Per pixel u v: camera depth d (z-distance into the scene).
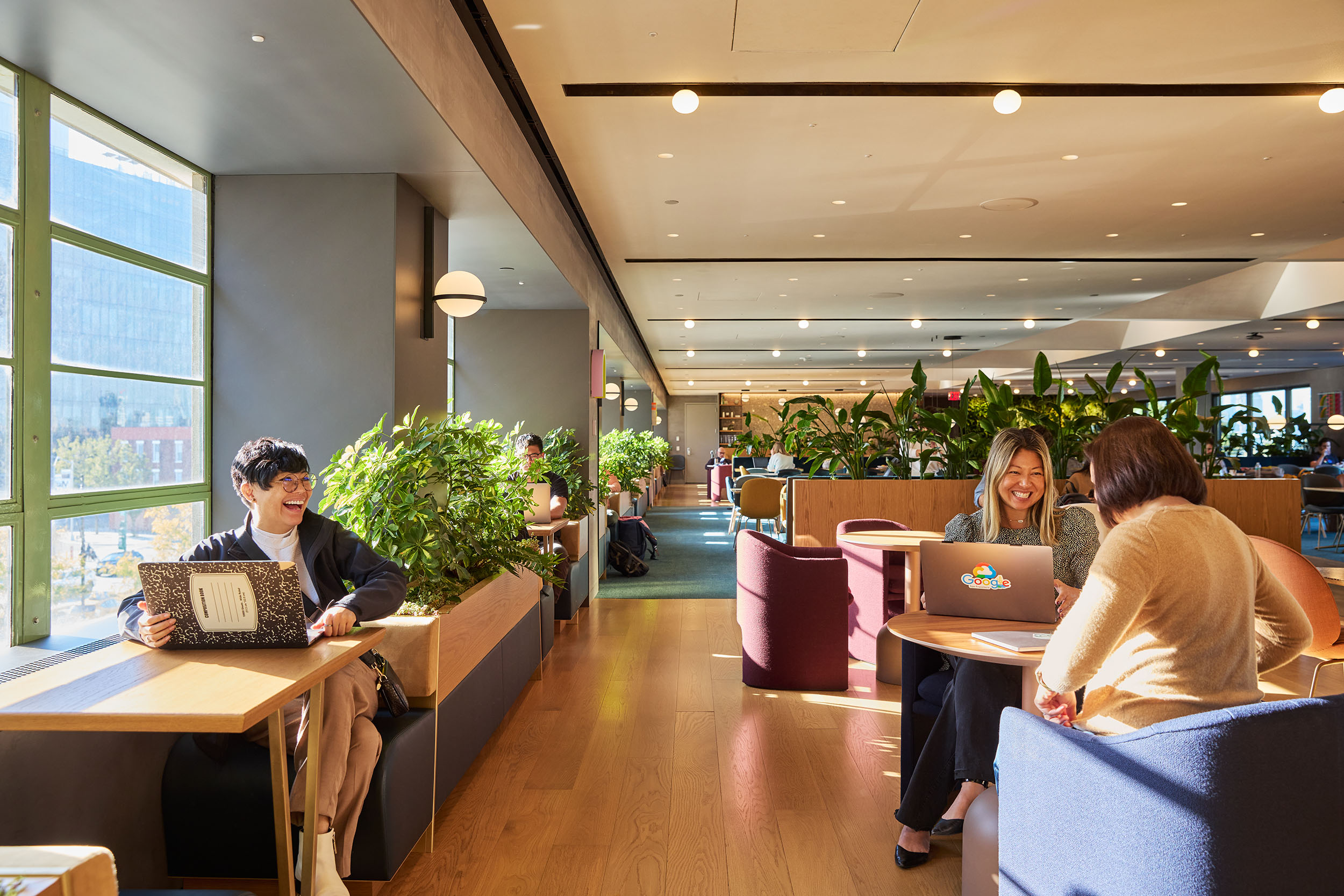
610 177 5.66
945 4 3.43
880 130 4.80
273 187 3.78
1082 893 1.44
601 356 8.11
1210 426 5.90
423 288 4.23
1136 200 6.21
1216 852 1.26
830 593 4.43
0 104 2.63
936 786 2.53
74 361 2.92
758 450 13.70
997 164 5.41
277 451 2.41
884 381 23.39
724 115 4.58
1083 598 1.56
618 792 3.11
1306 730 1.26
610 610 6.66
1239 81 4.17
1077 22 3.59
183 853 2.27
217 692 1.62
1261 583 1.63
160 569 1.88
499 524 3.79
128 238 3.22
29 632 2.70
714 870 2.52
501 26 3.60
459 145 3.45
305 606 2.43
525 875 2.49
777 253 7.91
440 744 2.74
